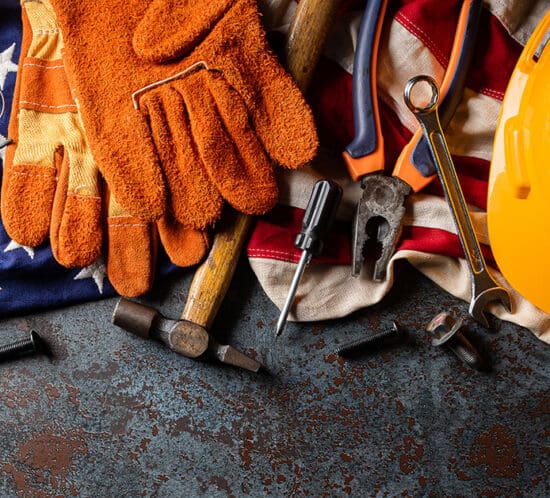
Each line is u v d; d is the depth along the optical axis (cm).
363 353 72
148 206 68
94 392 73
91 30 69
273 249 71
